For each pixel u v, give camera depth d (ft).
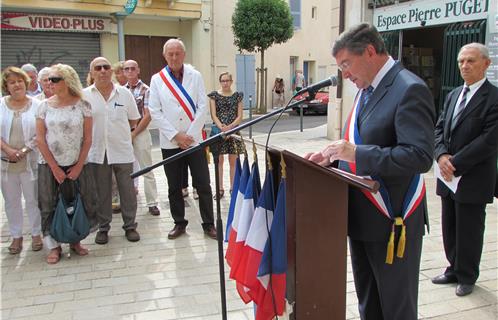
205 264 13.10
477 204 10.47
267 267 6.96
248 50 54.60
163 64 53.01
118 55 47.65
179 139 14.30
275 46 63.16
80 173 13.50
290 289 6.87
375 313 8.09
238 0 54.29
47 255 13.84
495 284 11.41
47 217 13.28
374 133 6.70
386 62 6.80
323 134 37.83
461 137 10.48
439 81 30.89
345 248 6.73
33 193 13.98
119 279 12.18
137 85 18.04
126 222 15.05
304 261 6.60
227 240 8.69
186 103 14.43
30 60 45.06
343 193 6.61
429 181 21.68
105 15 46.85
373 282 7.96
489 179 10.39
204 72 52.37
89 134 13.37
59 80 12.75
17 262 13.37
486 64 10.34
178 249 14.21
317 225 6.58
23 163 13.67
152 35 51.72
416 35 30.71
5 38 43.60
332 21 31.78
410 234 7.01
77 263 13.25
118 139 14.56
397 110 6.45
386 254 7.06
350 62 6.74
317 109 56.59
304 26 65.98
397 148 6.27
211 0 52.01
